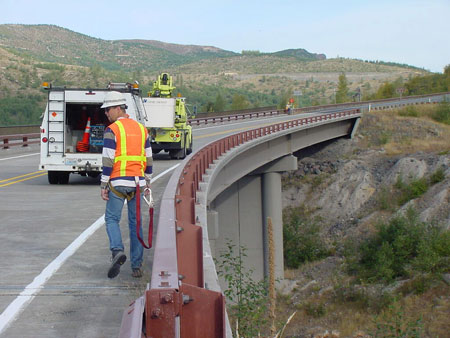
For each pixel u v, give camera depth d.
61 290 6.59
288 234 50.78
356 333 30.69
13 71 195.38
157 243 4.47
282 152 50.62
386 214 52.62
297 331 32.94
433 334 28.52
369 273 37.66
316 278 42.25
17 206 13.48
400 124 74.88
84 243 9.24
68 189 17.23
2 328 5.39
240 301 11.89
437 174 54.44
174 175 10.14
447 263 34.66
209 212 21.36
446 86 145.50
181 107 31.56
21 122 160.75
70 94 17.81
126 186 6.84
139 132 6.95
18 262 7.93
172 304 3.39
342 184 61.62
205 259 7.87
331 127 66.94
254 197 50.69
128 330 3.22
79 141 18.47
